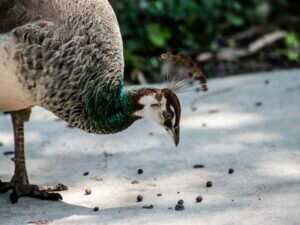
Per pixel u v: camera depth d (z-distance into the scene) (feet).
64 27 28.25
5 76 28.27
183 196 30.17
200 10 53.83
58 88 28.37
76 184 31.71
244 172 32.42
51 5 28.50
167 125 29.37
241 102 42.52
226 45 54.49
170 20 53.16
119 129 29.76
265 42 54.08
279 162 33.42
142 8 52.60
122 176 32.42
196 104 42.39
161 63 50.24
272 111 40.73
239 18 56.70
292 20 58.85
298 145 35.47
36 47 27.96
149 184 31.50
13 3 28.40
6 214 28.84
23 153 30.66
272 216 28.02
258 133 37.35
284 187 30.68
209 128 38.29
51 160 34.42
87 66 28.55
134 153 35.12
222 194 30.22
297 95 43.29
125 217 28.27
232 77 48.06
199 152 34.96
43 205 29.63
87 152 35.35
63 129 38.65
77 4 28.76
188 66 29.78
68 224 27.73
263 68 51.49
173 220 27.86
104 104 29.14
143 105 29.40
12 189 30.55
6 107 29.66
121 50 29.73
